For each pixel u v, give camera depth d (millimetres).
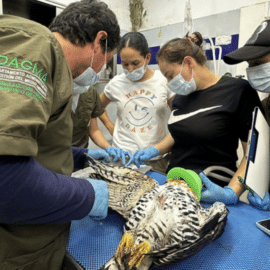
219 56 2219
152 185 802
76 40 653
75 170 1104
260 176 858
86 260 627
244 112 1055
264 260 636
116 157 1346
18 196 422
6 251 527
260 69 959
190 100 1206
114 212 849
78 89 874
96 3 686
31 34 499
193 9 2346
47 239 593
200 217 653
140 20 2779
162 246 590
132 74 1514
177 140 1258
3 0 1854
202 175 938
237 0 2051
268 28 901
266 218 833
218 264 622
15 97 427
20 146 417
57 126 585
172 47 1089
